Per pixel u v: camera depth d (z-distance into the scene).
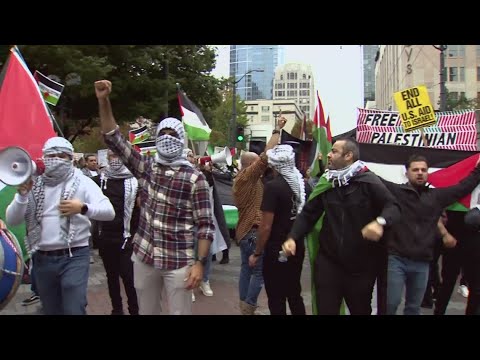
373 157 6.78
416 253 4.79
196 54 24.55
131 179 5.83
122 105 20.11
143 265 3.96
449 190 4.96
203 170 7.87
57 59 15.14
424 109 7.40
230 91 62.94
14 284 4.12
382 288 4.21
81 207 4.13
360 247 4.05
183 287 3.87
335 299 4.15
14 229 4.92
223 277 9.09
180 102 10.62
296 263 4.91
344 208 4.09
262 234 4.81
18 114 5.70
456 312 6.55
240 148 33.69
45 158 4.22
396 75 88.88
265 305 6.88
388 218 3.83
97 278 8.79
